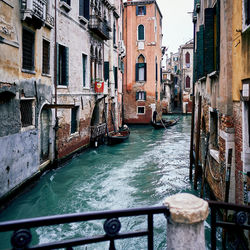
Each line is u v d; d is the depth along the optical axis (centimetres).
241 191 501
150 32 2970
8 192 713
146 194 851
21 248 151
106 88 1728
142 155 1423
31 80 866
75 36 1284
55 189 879
